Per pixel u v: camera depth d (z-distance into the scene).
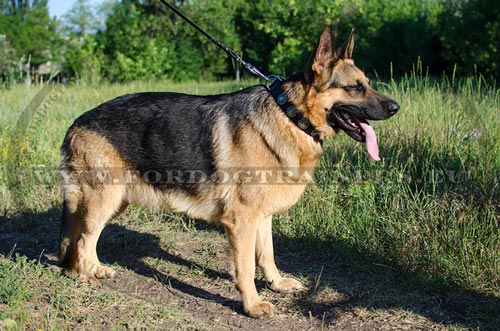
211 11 22.23
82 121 4.28
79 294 3.98
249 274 3.81
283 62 15.30
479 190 4.96
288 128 3.80
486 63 13.02
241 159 3.82
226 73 22.94
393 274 4.41
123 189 4.27
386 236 4.86
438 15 15.74
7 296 3.72
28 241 5.26
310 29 15.08
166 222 5.85
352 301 4.02
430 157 5.57
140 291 4.20
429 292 4.09
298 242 5.19
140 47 21.02
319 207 5.42
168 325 3.57
